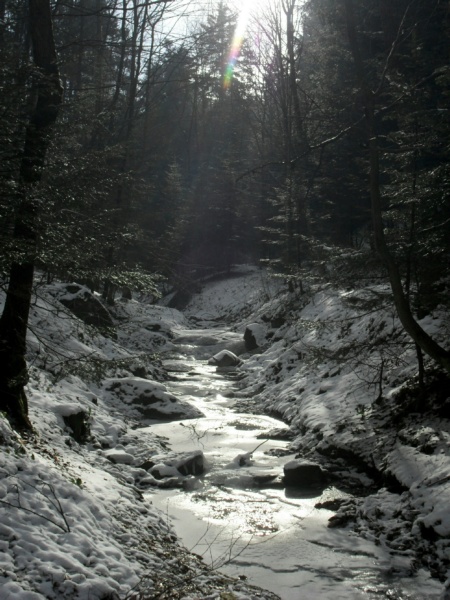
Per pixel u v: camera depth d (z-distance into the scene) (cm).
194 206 3719
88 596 499
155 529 723
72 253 672
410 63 1270
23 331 810
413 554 690
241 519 816
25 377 768
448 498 721
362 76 823
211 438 1255
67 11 1095
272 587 624
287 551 714
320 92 1764
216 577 619
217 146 4300
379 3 1612
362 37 1764
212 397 1747
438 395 975
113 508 712
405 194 993
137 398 1452
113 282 731
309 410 1278
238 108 3931
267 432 1296
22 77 661
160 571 597
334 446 1054
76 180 711
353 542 738
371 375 1245
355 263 1059
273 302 2861
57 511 611
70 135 760
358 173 1702
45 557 525
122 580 548
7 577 483
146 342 2448
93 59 1005
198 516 826
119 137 1167
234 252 4400
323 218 2053
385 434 1000
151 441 1173
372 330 1396
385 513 784
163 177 3625
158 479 968
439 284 1013
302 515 833
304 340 1827
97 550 575
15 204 651
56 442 902
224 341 2738
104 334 890
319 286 1187
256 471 1014
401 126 991
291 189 1196
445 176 973
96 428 1135
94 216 729
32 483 636
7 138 682
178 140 4712
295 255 2061
